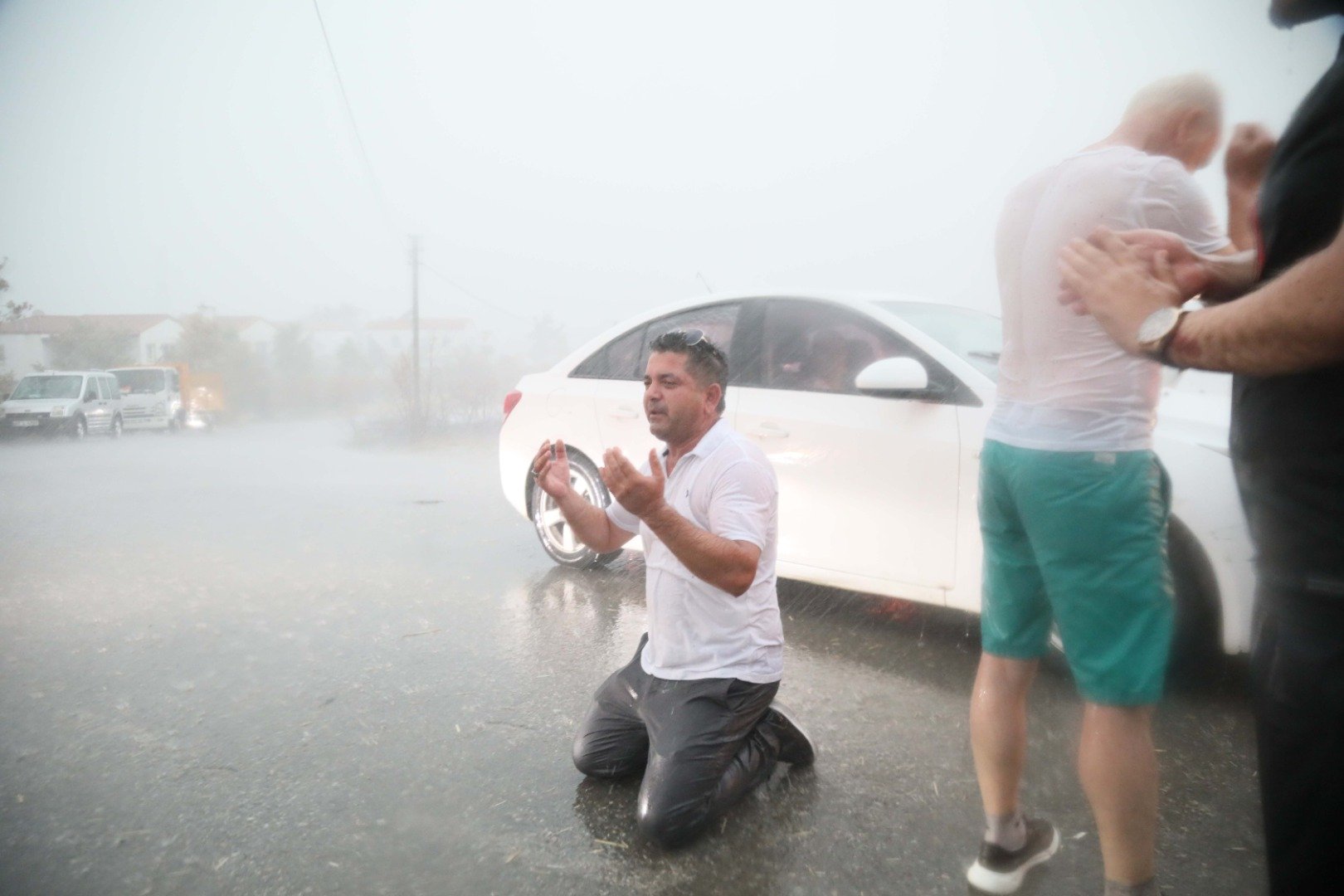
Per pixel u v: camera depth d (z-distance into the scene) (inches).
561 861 74.2
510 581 173.2
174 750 97.0
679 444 82.6
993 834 68.3
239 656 128.4
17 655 129.5
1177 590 97.2
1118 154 54.3
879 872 71.7
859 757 92.5
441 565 189.0
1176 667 97.3
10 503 294.4
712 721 78.0
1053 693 99.7
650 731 80.0
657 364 80.4
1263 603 37.2
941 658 121.5
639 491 69.2
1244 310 34.6
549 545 180.9
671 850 75.6
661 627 82.2
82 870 73.8
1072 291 47.9
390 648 131.7
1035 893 66.9
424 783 88.7
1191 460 97.0
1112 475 56.1
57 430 673.6
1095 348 55.7
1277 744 36.3
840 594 152.6
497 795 86.3
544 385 179.0
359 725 103.3
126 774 91.2
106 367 1412.4
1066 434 57.1
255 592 166.7
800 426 133.4
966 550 116.3
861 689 111.3
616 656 127.0
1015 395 61.4
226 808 84.0
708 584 79.1
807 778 88.2
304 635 138.2
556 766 92.5
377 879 71.9
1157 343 39.0
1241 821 76.4
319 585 171.5
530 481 181.0
